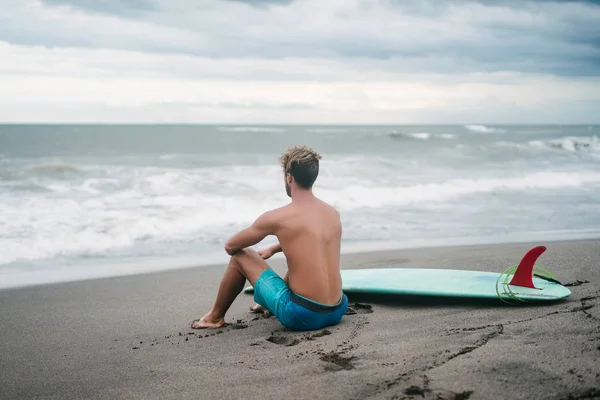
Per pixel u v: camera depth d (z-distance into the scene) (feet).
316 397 8.38
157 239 27.78
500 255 22.31
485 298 13.85
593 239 26.86
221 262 23.48
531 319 11.71
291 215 12.07
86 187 41.75
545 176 52.60
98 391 9.74
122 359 11.54
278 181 46.52
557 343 9.62
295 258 12.04
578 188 46.06
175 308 16.38
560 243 25.11
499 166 64.23
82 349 12.57
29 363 11.68
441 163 66.44
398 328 12.12
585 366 8.43
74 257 24.21
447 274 16.58
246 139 112.27
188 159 69.77
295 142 105.40
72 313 15.97
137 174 49.70
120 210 33.55
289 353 10.71
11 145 87.04
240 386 9.18
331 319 12.37
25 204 34.94
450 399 7.79
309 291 11.96
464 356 9.37
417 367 9.11
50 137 106.32
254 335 12.51
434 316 13.12
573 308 12.57
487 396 7.77
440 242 26.81
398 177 52.06
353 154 81.05
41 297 17.88
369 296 15.51
